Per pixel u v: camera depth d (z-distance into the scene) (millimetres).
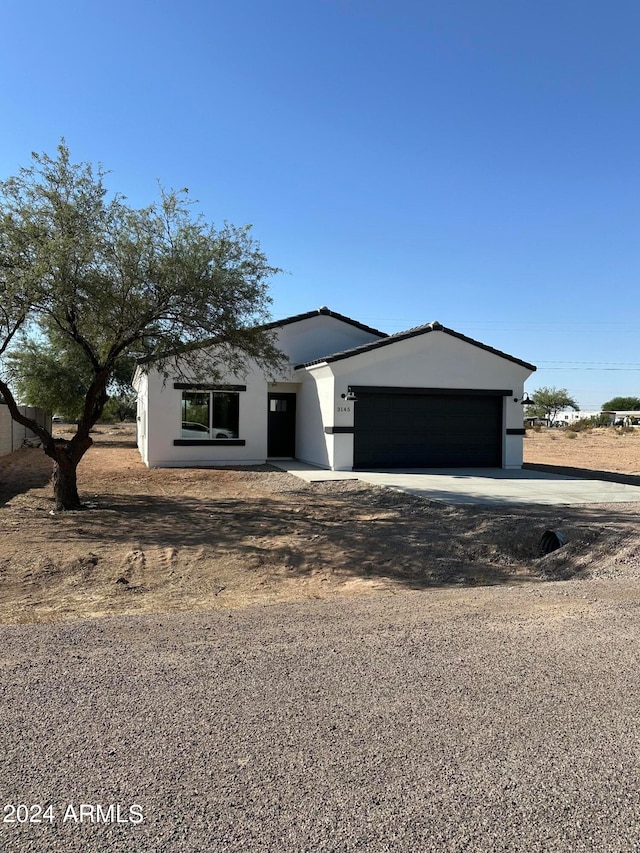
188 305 11625
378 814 2668
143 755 3119
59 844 2479
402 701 3768
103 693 3840
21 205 10719
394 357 18828
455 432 19750
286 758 3104
